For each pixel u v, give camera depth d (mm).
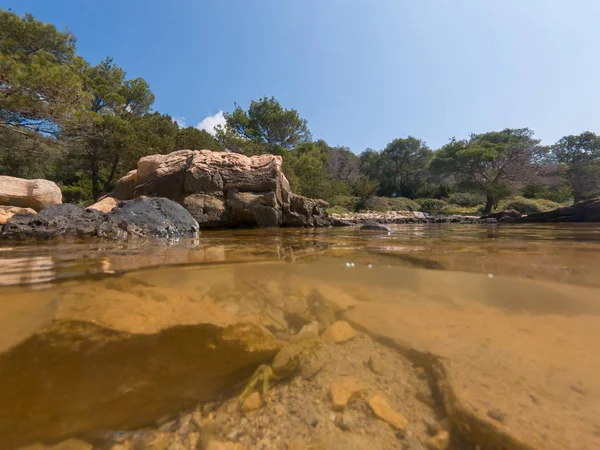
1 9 10570
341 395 775
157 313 1091
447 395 740
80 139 11523
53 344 860
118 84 16547
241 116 18922
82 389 727
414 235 4918
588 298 1319
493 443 617
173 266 1853
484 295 1386
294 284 1551
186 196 7039
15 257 2146
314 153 21797
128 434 655
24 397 691
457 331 1056
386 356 934
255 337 987
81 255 2275
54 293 1268
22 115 9406
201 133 14898
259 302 1302
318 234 5227
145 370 792
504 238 4137
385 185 33062
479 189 20641
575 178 22469
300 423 695
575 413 661
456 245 3166
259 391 792
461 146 22422
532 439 605
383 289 1488
